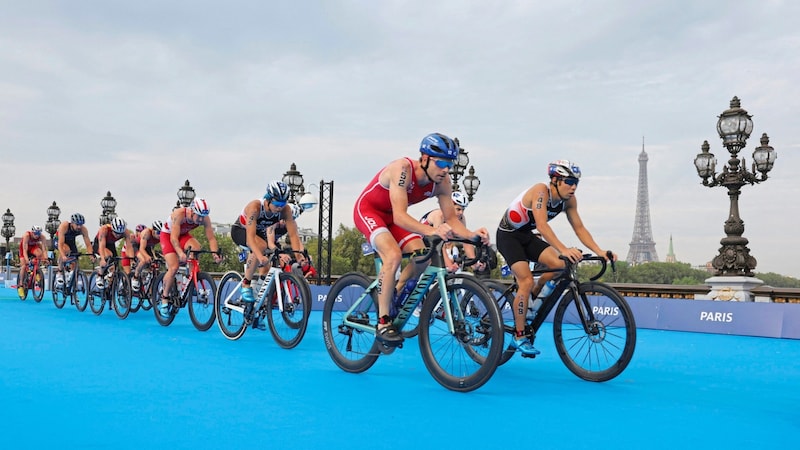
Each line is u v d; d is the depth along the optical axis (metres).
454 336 4.16
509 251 4.73
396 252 4.27
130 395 3.79
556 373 4.84
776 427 3.21
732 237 10.62
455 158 4.11
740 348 6.80
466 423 3.20
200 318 7.62
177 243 7.62
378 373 4.69
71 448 2.68
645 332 8.74
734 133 10.65
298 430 3.02
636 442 2.89
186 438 2.86
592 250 4.66
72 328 7.80
